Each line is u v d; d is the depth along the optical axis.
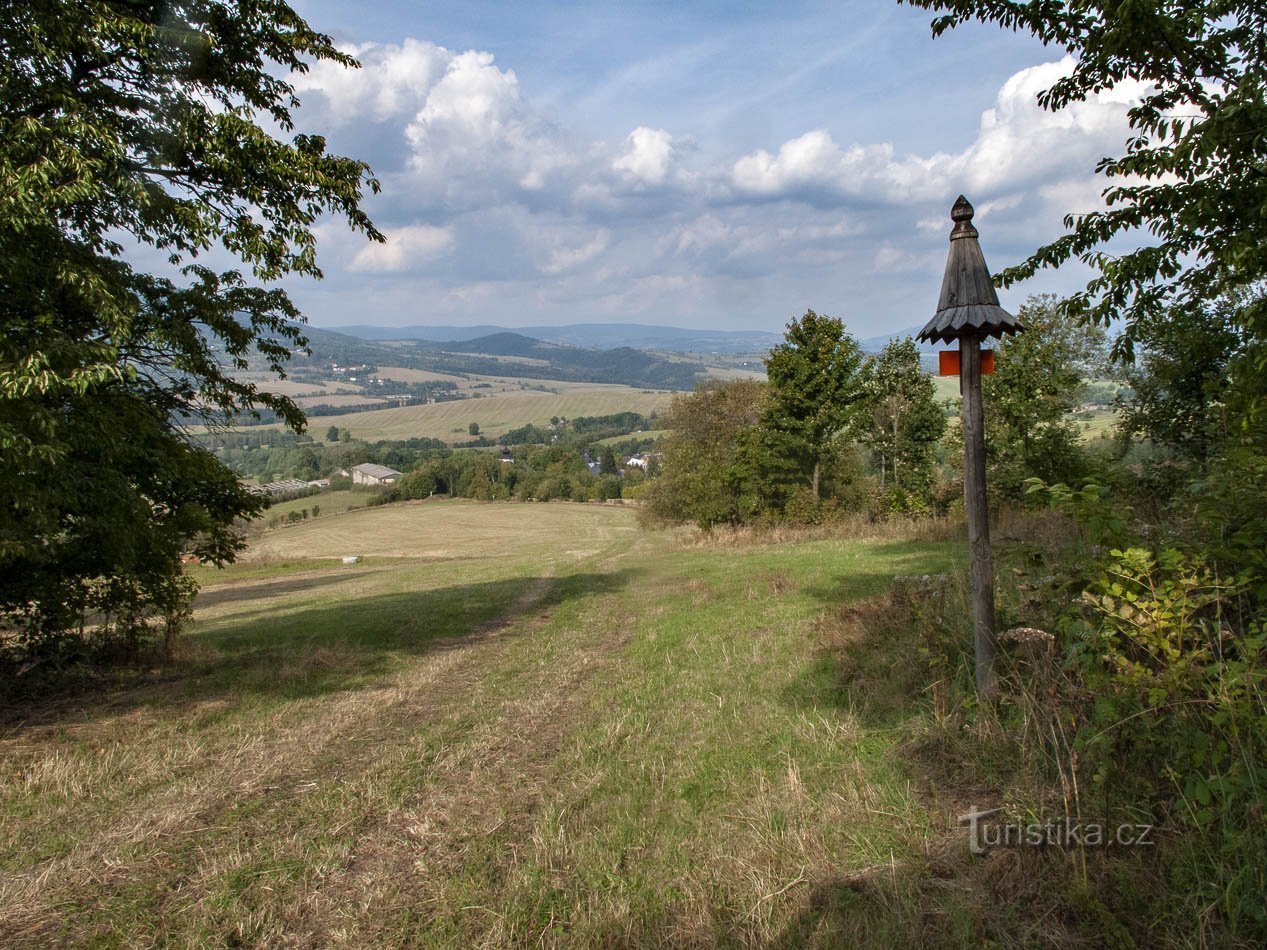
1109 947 2.79
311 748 6.48
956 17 6.36
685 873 3.96
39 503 7.22
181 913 3.81
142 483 9.69
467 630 13.24
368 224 10.44
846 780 4.67
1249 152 4.88
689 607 13.52
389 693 8.48
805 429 29.80
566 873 4.11
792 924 3.33
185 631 15.81
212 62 9.29
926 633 6.02
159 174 8.97
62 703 8.27
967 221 4.91
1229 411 5.39
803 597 12.41
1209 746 3.29
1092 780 3.61
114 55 8.23
